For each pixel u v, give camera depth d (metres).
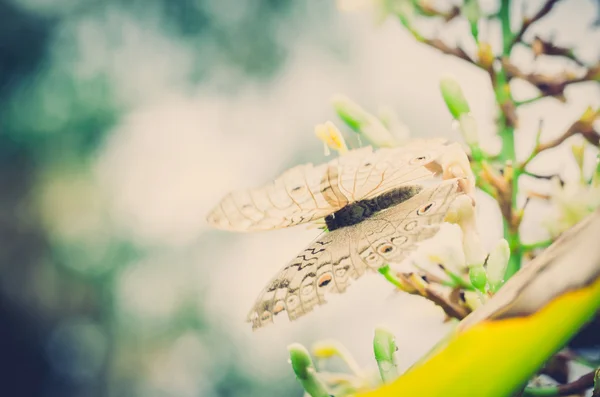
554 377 0.32
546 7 0.34
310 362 0.33
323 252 0.34
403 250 0.33
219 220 0.34
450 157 0.33
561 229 0.34
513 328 0.28
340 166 0.33
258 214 0.34
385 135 0.34
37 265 1.18
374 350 0.32
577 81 0.34
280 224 0.35
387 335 0.32
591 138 0.33
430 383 0.28
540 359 0.28
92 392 1.18
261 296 0.35
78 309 1.17
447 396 0.28
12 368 1.20
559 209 0.34
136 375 1.14
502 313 0.28
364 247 0.33
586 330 0.31
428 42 0.35
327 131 0.34
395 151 0.33
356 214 0.35
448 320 0.34
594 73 0.34
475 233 0.32
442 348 0.28
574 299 0.28
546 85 0.34
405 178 0.35
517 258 0.33
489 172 0.33
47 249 1.17
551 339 0.28
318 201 0.34
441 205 0.33
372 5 0.36
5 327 1.18
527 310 0.28
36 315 1.18
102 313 1.15
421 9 0.35
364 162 0.33
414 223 0.33
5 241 1.17
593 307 0.28
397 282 0.33
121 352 1.14
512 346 0.28
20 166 1.15
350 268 0.33
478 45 0.35
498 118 0.34
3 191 1.15
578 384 0.32
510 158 0.34
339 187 0.34
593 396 0.31
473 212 0.33
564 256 0.28
